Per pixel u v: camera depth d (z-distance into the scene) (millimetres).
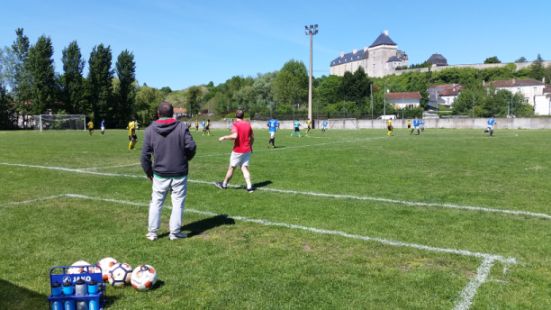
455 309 3740
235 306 3844
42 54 67250
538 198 8344
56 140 31156
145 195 8953
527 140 26359
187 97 109688
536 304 3822
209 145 24500
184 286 4277
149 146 5738
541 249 5289
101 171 12812
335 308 3783
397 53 161250
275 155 17422
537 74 123812
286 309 3770
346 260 4973
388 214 7113
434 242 5594
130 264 4867
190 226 6496
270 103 93375
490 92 65375
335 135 35812
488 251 5238
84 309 3574
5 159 16406
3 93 67000
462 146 21922
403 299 3947
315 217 6934
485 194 8789
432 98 114125
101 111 73438
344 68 179125
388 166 13508
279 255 5156
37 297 4035
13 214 7281
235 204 7965
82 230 6285
